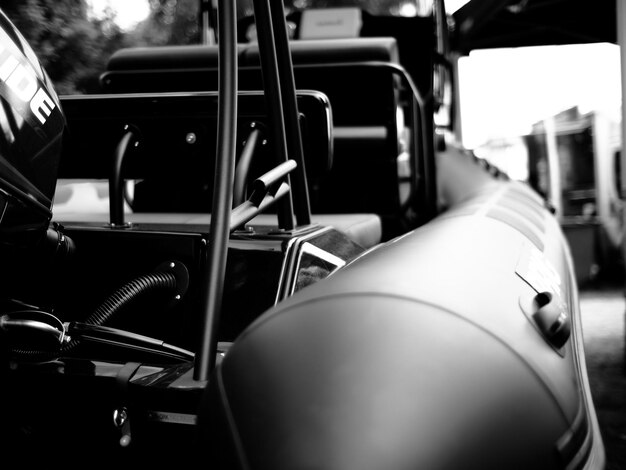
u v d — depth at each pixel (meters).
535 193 4.08
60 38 5.34
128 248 1.28
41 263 1.21
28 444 1.10
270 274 1.25
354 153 2.21
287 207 1.38
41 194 1.08
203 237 1.26
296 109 1.40
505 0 6.01
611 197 8.75
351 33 2.98
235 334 1.21
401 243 1.18
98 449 1.06
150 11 5.89
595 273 8.34
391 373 0.73
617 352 4.93
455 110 5.06
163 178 1.68
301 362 0.75
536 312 0.95
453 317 0.81
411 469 0.68
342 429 0.70
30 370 1.08
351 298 0.82
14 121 1.03
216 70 2.28
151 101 1.59
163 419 1.00
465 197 2.99
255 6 1.28
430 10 2.93
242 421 0.74
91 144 1.66
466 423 0.72
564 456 0.80
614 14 6.69
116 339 1.10
